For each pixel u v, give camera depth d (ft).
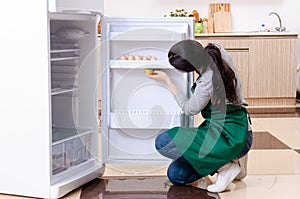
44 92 8.59
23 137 8.82
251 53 18.97
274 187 9.40
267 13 21.36
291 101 19.31
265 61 19.02
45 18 8.48
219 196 8.90
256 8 21.30
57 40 10.14
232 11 21.29
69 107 10.23
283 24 21.48
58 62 10.14
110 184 9.68
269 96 19.17
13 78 8.79
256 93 19.12
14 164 8.95
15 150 8.91
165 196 8.93
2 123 8.95
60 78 10.15
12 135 8.90
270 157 11.64
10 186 9.03
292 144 12.92
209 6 21.18
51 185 8.73
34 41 8.60
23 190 8.93
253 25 21.36
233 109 9.12
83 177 9.45
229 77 8.95
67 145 9.46
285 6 21.36
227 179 9.10
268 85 19.12
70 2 8.84
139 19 10.21
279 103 19.30
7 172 9.03
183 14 20.56
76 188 9.38
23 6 8.63
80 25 10.12
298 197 8.81
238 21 21.35
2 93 8.90
